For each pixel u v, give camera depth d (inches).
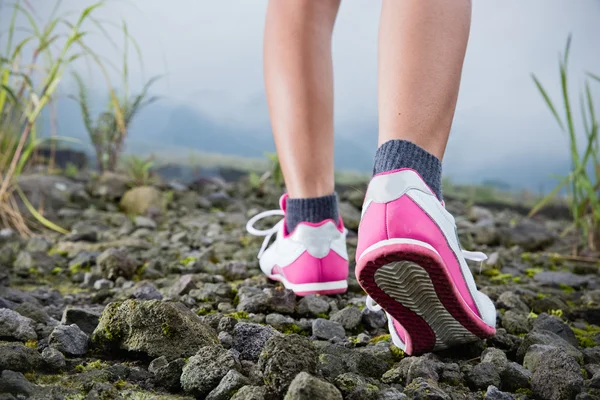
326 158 70.3
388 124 46.4
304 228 72.4
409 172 44.9
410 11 46.0
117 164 176.6
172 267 88.7
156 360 47.5
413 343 51.8
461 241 120.2
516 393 47.4
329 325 60.6
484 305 53.2
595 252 113.6
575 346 58.7
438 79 45.4
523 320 63.6
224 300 71.4
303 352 42.8
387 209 44.3
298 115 66.5
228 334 53.7
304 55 64.1
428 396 42.7
